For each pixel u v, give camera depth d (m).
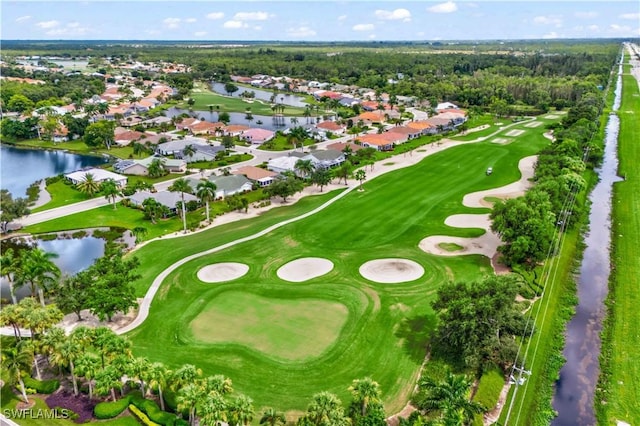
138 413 51.94
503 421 51.16
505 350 56.94
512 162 159.00
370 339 65.62
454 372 57.78
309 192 134.38
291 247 96.12
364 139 189.38
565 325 69.81
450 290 63.16
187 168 160.75
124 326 69.88
